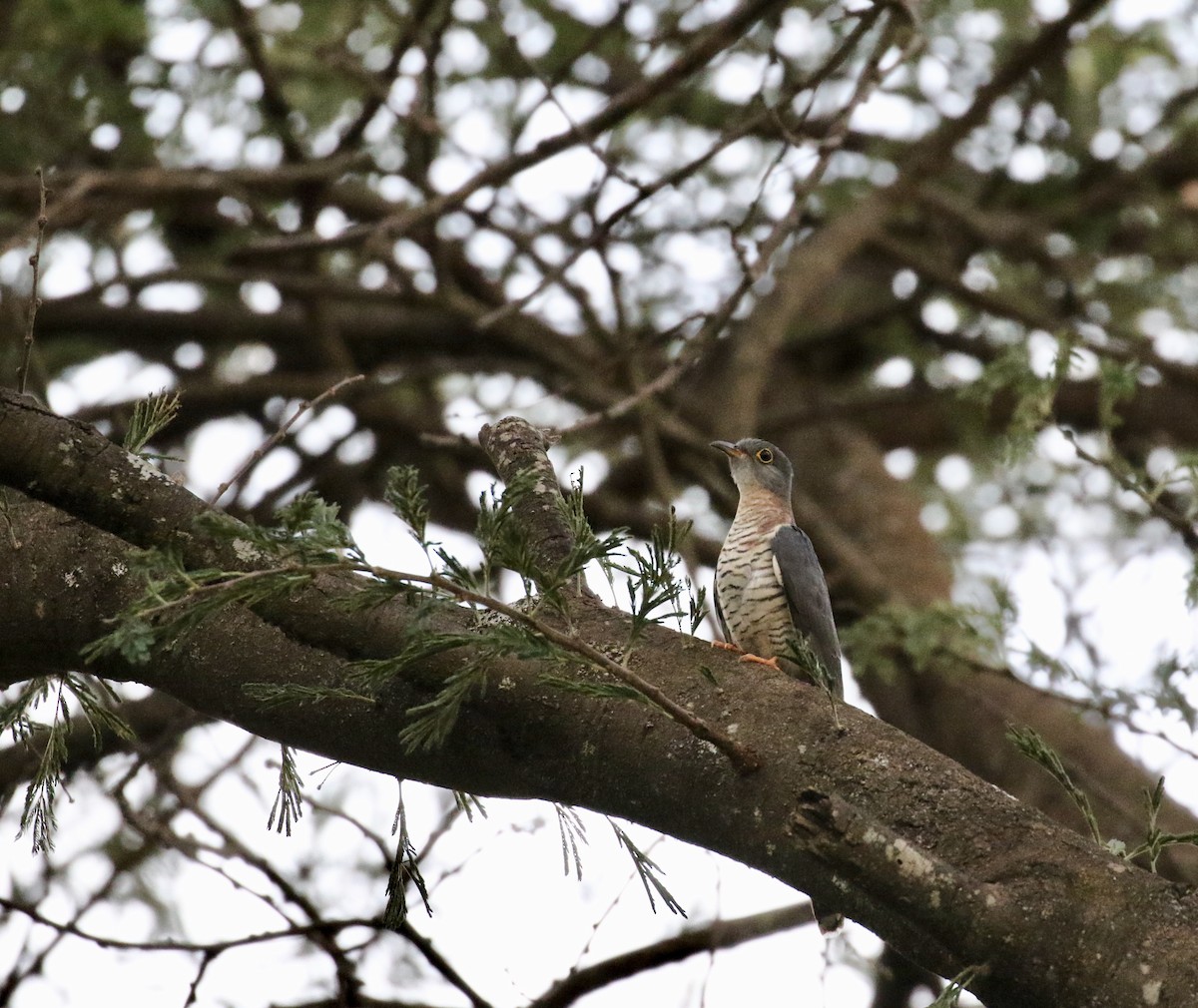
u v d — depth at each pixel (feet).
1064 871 15.46
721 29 36.35
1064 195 62.39
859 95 34.14
